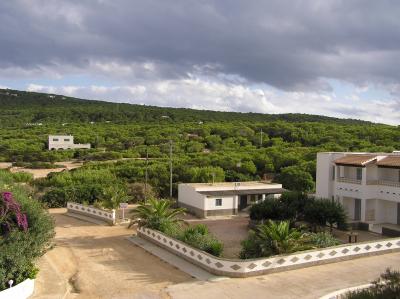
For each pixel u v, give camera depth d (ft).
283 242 77.30
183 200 147.95
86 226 122.72
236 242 103.09
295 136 359.66
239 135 387.55
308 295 63.52
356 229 111.65
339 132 354.95
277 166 233.14
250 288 66.85
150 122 543.39
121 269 78.48
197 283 69.67
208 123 488.02
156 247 94.94
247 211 143.13
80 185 165.78
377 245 86.84
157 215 103.14
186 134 400.26
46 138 402.72
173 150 312.50
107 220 127.13
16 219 67.05
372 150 256.93
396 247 89.35
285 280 70.69
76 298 63.21
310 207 108.06
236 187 146.00
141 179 188.03
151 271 77.15
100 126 495.41
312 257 78.79
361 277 72.38
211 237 89.71
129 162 238.07
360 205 115.14
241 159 236.22
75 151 353.72
